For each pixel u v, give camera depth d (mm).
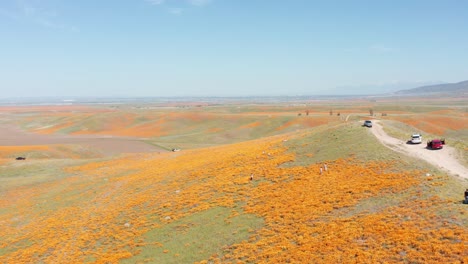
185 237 35625
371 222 28344
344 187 37312
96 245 38594
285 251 27984
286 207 36219
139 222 42031
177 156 79625
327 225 30172
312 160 49844
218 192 45906
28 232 45531
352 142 52688
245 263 27953
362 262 23484
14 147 122875
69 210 51844
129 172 70188
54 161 91688
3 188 67938
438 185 32344
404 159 41562
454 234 23922
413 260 22391
